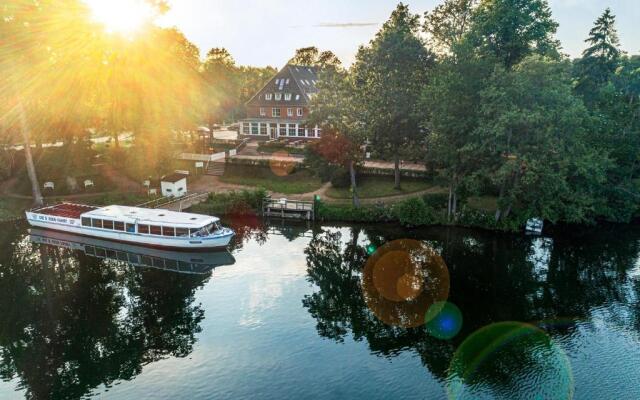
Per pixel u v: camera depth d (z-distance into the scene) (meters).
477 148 43.41
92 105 58.25
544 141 41.09
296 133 81.81
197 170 64.81
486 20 50.19
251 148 76.81
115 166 62.75
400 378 24.00
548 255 40.75
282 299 33.03
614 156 48.84
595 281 35.47
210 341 27.55
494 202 51.22
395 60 51.75
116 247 44.22
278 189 58.59
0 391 23.36
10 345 27.67
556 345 26.73
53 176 57.78
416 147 53.00
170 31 59.19
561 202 43.16
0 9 44.00
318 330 28.83
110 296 33.91
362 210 49.84
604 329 28.39
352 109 51.22
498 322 29.59
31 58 47.41
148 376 24.33
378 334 28.39
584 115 41.53
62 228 47.03
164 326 29.45
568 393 22.64
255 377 24.14
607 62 66.75
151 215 45.25
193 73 63.91
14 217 50.78
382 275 37.47
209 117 74.94
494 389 23.06
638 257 40.12
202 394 22.86
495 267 38.44
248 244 44.59
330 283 35.88
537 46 52.31
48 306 32.47
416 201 48.66
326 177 50.56
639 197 47.81
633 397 22.30
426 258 40.59
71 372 24.91
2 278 37.09
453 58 44.97
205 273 37.88
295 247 43.75
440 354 26.11
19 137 56.94
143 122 57.62
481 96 42.91
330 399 22.42
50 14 47.25
